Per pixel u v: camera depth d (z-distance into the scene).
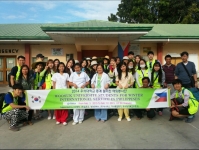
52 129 4.78
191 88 5.56
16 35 11.91
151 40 12.07
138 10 25.72
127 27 9.12
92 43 10.39
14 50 12.86
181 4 25.92
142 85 5.74
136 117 5.80
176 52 13.37
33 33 12.59
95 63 6.41
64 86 5.34
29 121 5.16
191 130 4.64
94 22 11.27
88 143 3.90
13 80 5.11
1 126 5.10
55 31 9.08
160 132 4.51
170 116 5.52
